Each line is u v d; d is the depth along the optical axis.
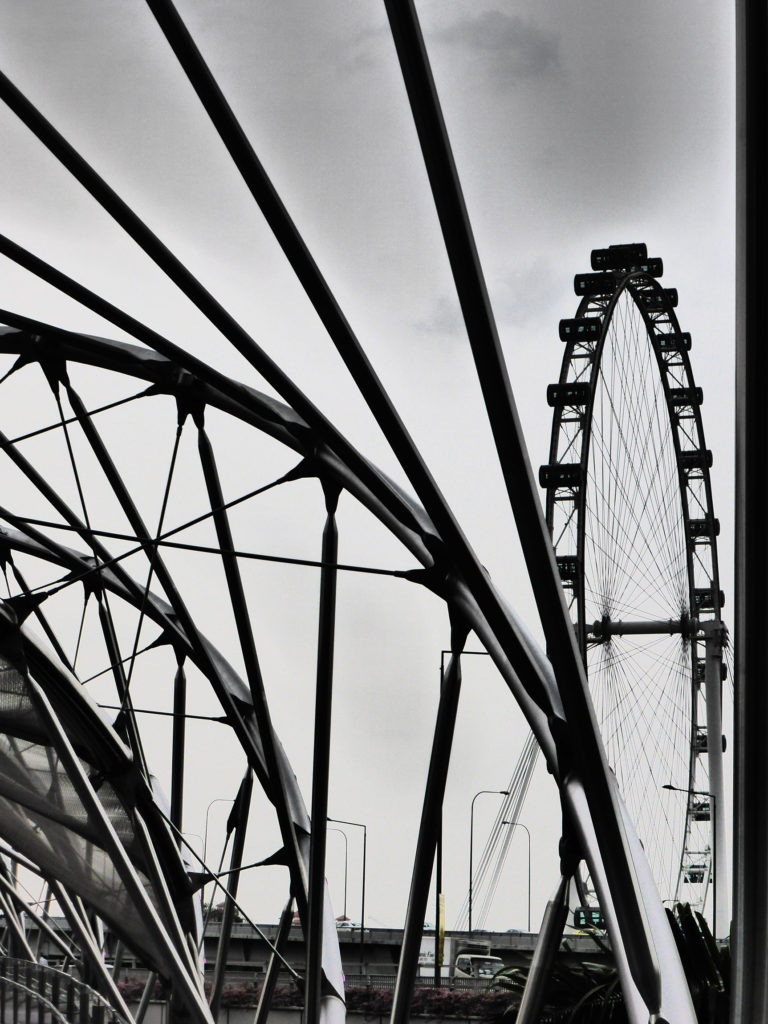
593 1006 37.03
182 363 30.72
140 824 40.34
